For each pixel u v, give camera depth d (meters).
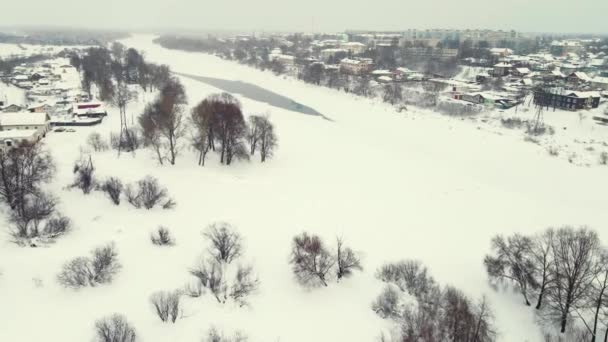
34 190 75.69
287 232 73.94
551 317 52.34
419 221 82.38
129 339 44.78
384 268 61.22
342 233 75.12
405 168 116.06
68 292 53.50
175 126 116.12
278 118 170.00
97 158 102.94
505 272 60.91
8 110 154.75
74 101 175.12
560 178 114.50
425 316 49.06
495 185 108.44
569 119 169.25
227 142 108.06
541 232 75.19
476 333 45.25
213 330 47.16
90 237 67.44
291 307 53.72
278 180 102.69
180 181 94.31
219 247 61.75
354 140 142.50
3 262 58.38
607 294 49.16
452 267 65.19
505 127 163.50
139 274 57.94
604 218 86.75
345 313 52.91
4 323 47.88
